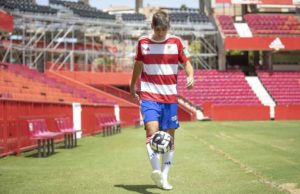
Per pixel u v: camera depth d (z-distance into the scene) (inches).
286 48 1790.1
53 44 1662.2
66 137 524.1
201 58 1898.4
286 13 2039.9
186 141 594.2
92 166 336.5
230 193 220.2
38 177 281.7
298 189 230.2
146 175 286.5
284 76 1798.7
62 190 234.1
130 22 1868.8
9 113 418.9
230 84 1736.0
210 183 251.6
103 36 1904.5
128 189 234.1
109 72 1625.2
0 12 1123.9
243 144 541.3
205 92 1684.3
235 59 1940.2
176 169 312.3
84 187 242.4
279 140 611.5
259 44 1782.7
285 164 339.3
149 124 219.5
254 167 321.7
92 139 659.4
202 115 1523.1
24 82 948.6
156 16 218.5
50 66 1568.7
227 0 1887.3
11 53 1392.7
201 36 1877.5
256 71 1822.1
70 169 320.2
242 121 1385.3
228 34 1845.5
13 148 427.2
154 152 213.9
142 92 224.8
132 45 1833.2
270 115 1494.8
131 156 407.8
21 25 1481.3
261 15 1955.0
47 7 1574.8
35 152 457.1
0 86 714.8
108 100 1295.5
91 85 1600.6
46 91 969.5
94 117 814.5
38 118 489.1
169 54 222.5
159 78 223.0
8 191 232.7
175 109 226.5
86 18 1704.0
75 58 1765.5
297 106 1503.4
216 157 391.5
